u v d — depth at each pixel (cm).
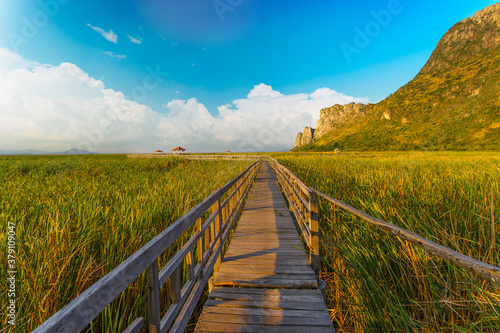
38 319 163
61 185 648
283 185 756
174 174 1055
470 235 238
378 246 238
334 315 259
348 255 246
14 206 379
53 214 327
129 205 386
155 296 126
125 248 267
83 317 73
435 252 107
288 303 229
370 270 230
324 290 255
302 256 337
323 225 379
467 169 564
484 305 156
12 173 990
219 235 301
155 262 127
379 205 323
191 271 194
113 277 90
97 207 373
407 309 194
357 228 298
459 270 177
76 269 214
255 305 226
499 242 210
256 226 480
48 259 204
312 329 195
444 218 277
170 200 473
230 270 296
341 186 536
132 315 199
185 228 178
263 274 283
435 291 180
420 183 431
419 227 260
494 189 313
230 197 405
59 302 188
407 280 210
